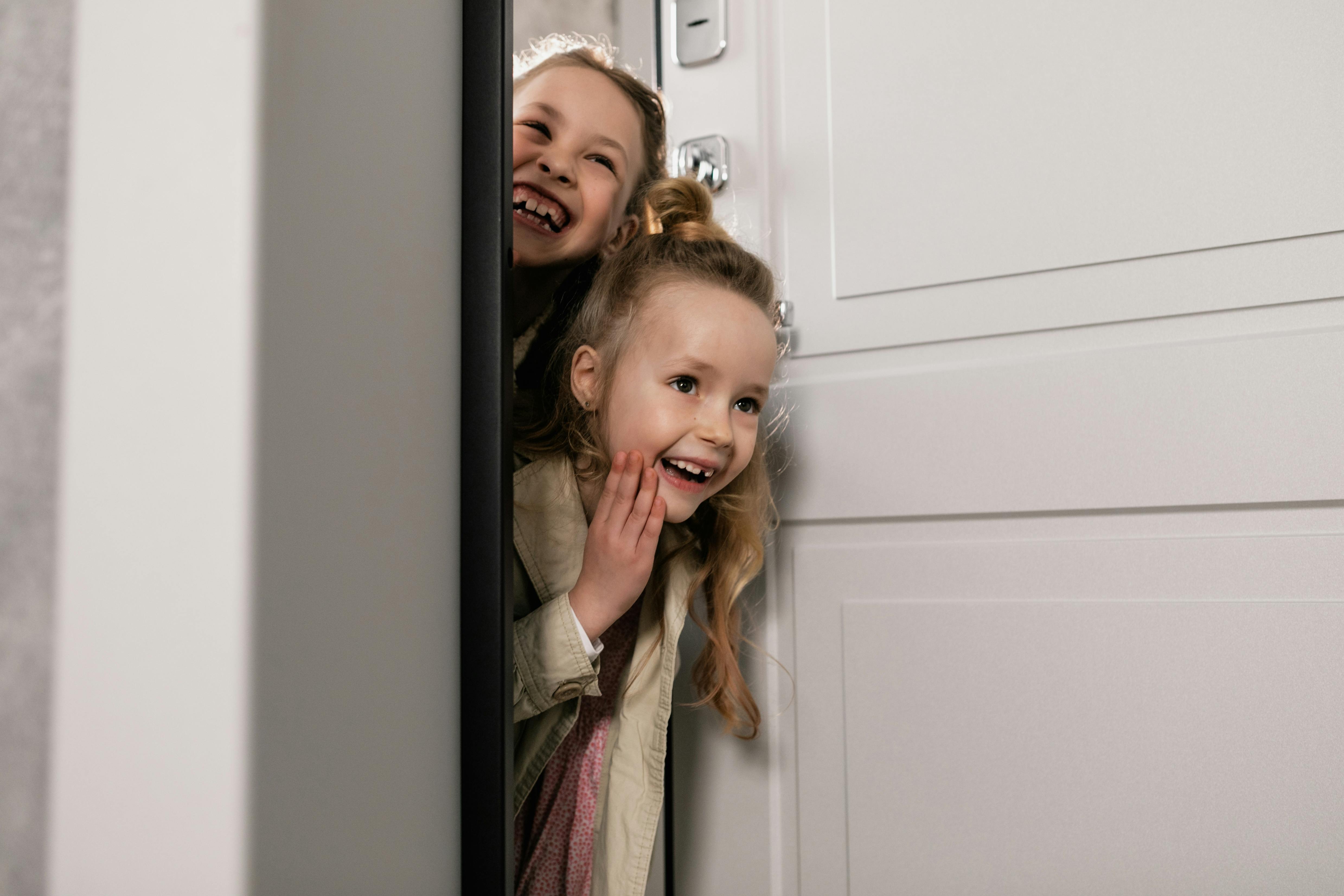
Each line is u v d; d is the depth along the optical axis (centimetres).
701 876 87
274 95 37
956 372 81
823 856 82
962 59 83
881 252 85
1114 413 76
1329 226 70
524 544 70
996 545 79
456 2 51
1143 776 72
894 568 82
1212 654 71
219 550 36
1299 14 72
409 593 44
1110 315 77
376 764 41
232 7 37
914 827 79
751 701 81
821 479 86
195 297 37
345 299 41
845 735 83
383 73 44
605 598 64
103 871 36
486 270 49
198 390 37
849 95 87
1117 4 78
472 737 47
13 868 38
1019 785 76
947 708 79
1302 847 67
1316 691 68
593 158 79
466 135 50
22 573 38
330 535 39
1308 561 69
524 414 77
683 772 89
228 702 35
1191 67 75
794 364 88
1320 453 69
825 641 85
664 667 72
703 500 70
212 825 35
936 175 83
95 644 37
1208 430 73
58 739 38
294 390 38
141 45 39
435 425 47
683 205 77
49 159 40
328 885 38
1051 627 76
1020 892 75
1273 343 71
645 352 67
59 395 39
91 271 39
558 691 64
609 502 65
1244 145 73
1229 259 73
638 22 96
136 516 37
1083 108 79
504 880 46
